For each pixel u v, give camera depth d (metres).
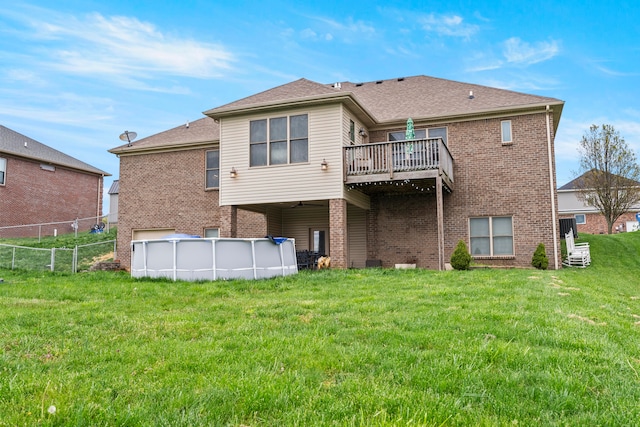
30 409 2.96
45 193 27.56
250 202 14.66
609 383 3.47
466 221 15.72
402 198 16.50
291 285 9.65
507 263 15.12
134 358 4.21
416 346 4.52
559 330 5.07
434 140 13.83
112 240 22.64
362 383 3.45
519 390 3.33
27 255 18.78
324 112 14.09
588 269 14.91
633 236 21.03
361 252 17.22
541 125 15.12
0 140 25.97
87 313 6.53
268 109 14.52
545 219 14.85
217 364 3.96
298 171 14.20
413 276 10.83
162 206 19.41
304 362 3.99
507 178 15.36
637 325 5.84
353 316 6.03
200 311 6.73
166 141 19.64
